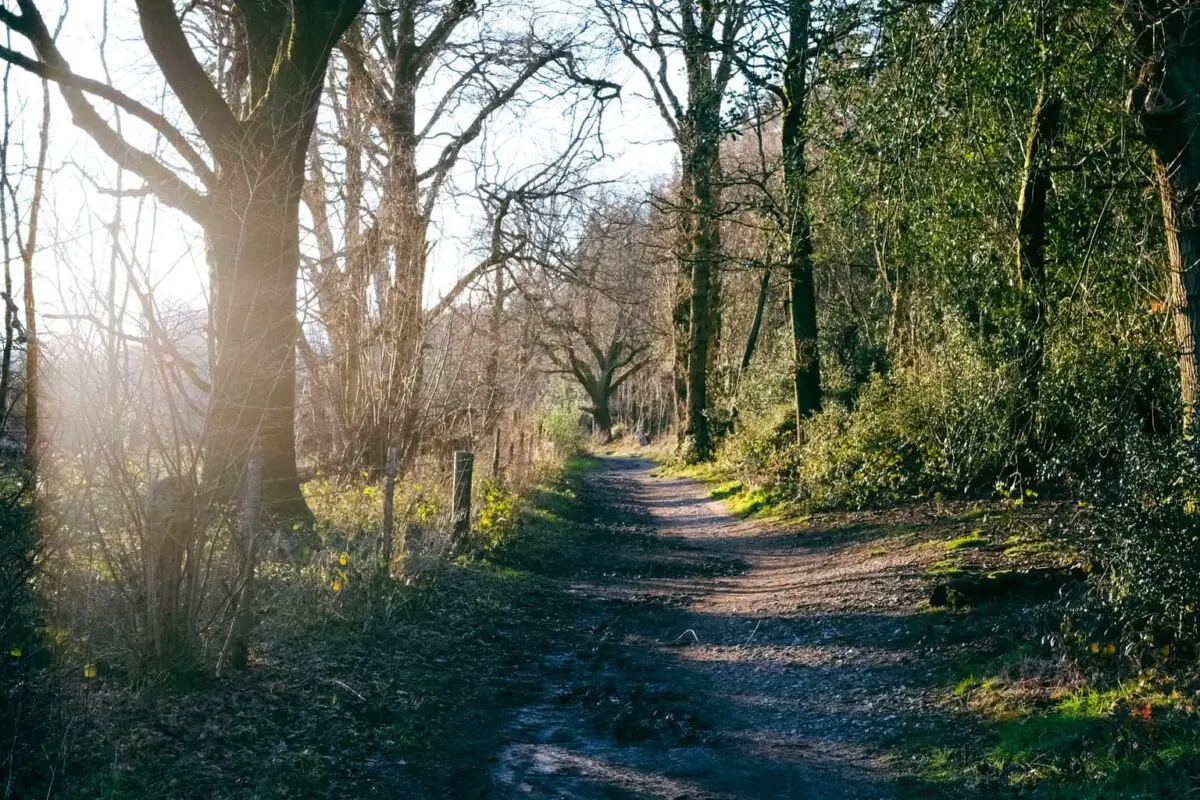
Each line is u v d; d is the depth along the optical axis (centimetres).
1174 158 830
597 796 565
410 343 1549
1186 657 621
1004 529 1237
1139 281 1129
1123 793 500
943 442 1394
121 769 490
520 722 700
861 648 873
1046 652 727
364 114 1795
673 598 1182
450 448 1842
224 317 706
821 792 579
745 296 3681
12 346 571
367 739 611
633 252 2469
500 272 1973
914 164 1104
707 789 582
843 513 1719
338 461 1477
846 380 2456
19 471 580
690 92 2105
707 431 3419
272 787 512
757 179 2039
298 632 770
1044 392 1128
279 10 1096
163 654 604
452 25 1930
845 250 2038
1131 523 641
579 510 2241
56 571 593
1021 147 1257
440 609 971
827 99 1360
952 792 561
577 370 6025
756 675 833
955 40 968
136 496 597
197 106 1020
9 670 494
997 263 1397
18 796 446
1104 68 1044
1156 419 1031
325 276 1418
